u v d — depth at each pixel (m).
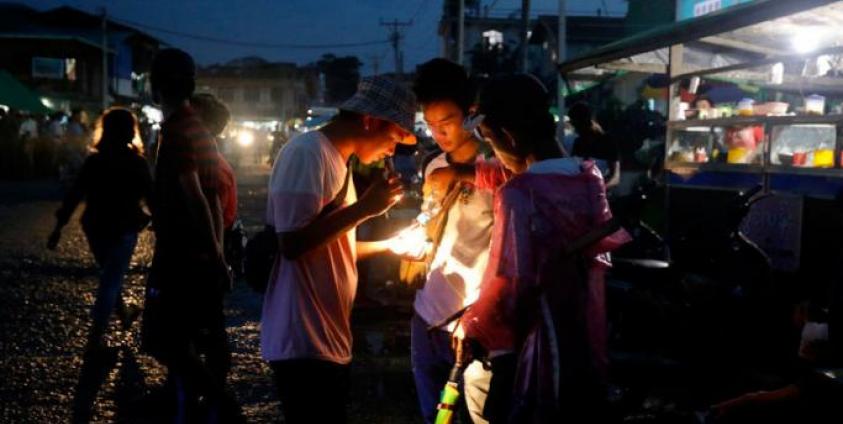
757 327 5.23
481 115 2.89
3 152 25.67
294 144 3.08
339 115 3.24
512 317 2.64
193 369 4.30
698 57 8.02
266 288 3.20
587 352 2.63
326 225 2.99
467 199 3.38
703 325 5.19
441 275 3.47
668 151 7.84
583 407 2.63
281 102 76.12
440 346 3.48
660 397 5.17
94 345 6.37
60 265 10.38
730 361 5.20
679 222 7.59
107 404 5.28
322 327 3.17
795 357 5.14
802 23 6.93
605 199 2.72
